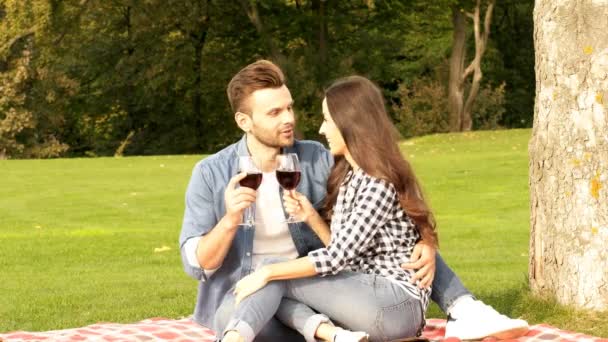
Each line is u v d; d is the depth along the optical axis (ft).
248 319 14.61
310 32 125.29
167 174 69.15
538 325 17.63
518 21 143.74
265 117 16.20
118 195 57.21
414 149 85.20
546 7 19.45
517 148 80.69
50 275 32.22
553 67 19.33
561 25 19.12
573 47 18.95
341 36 127.03
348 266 15.64
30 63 117.70
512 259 33.45
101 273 32.48
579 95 18.92
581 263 19.04
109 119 135.03
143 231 42.52
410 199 15.66
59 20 116.88
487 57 146.20
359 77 16.21
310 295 15.21
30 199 56.34
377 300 15.12
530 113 145.18
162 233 41.75
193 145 135.95
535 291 20.22
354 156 15.74
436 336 17.20
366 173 15.67
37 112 118.93
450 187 58.29
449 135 95.09
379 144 15.65
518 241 38.27
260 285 14.76
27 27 116.26
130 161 81.61
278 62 118.01
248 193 15.06
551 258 19.65
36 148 119.75
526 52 144.66
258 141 16.60
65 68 125.18
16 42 118.11
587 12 18.79
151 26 122.52
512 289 24.39
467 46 146.51
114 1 120.88
